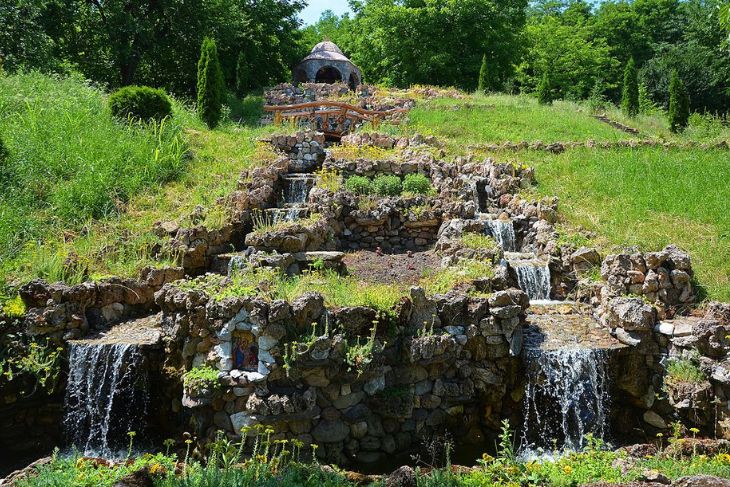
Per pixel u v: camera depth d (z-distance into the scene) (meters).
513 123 22.58
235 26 34.50
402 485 6.06
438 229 13.34
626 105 27.53
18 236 11.96
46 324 9.63
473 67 39.56
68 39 30.55
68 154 14.71
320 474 6.39
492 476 6.30
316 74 36.50
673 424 8.58
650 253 10.20
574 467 6.49
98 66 31.17
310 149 17.48
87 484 5.86
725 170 15.38
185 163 15.81
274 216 13.20
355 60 45.84
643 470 6.16
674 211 13.24
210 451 7.85
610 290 10.12
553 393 8.95
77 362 9.41
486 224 13.09
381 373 8.41
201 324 8.46
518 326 9.14
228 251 12.50
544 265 11.62
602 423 8.98
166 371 9.12
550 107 26.52
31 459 8.95
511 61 41.91
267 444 7.25
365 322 8.44
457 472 6.47
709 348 8.62
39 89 18.34
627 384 9.16
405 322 8.77
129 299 10.78
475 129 21.69
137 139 16.19
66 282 10.62
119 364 9.27
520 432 9.01
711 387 8.41
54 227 12.52
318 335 8.10
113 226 12.69
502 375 9.06
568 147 18.27
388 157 16.14
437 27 40.06
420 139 17.86
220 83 21.25
